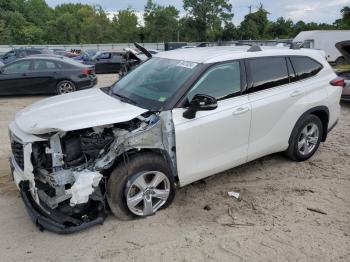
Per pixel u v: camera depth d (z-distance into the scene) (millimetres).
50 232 4074
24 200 3963
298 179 5414
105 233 4055
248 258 3689
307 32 26125
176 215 4410
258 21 76438
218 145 4703
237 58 4941
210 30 83875
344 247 3871
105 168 3945
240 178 5414
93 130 4078
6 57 26172
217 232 4105
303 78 5672
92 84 13516
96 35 89375
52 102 4688
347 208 4641
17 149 4098
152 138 4160
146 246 3855
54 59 12875
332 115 6090
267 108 5109
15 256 3686
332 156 6320
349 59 9180
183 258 3684
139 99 4609
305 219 4383
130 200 4148
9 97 12773
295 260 3670
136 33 88188
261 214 4477
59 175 3805
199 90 4539
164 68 5008
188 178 4551
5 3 95562
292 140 5668
